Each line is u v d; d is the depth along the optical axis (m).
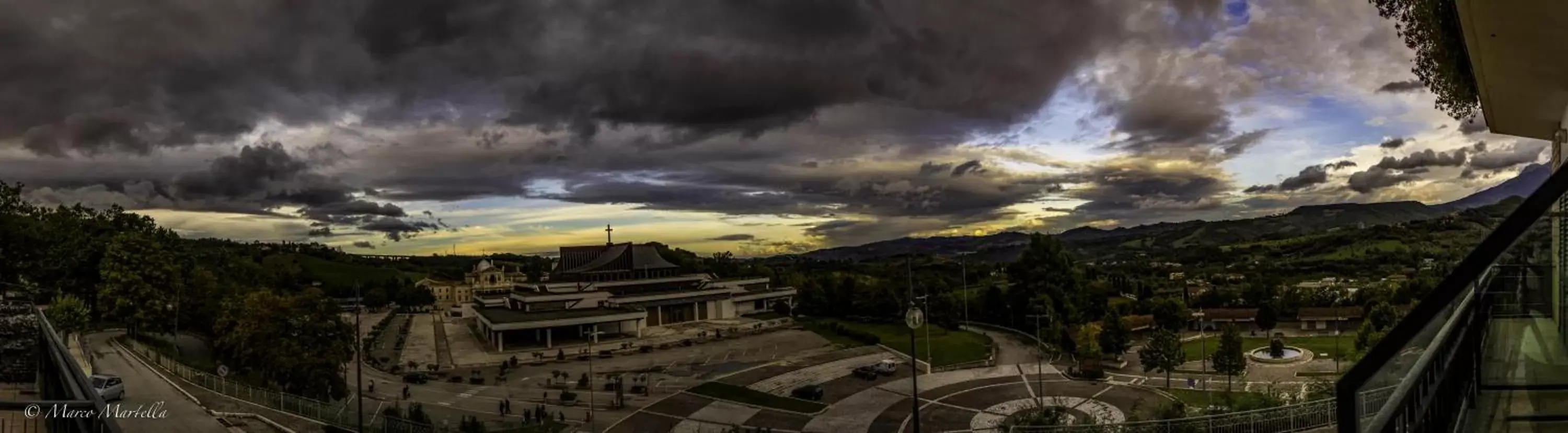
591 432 51.72
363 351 85.94
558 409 58.53
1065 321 90.81
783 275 157.50
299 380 49.66
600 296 111.00
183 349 66.44
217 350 58.28
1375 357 3.32
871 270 159.62
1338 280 113.12
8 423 9.95
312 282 157.50
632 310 103.25
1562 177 3.08
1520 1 7.87
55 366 10.45
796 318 120.31
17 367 17.67
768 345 93.25
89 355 47.56
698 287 128.38
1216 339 87.44
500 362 81.12
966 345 85.69
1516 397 5.98
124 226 86.12
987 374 70.44
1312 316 89.38
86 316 59.06
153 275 64.62
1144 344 84.50
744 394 63.31
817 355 83.94
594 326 97.75
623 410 58.41
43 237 67.00
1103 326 77.25
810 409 58.22
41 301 64.50
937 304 102.00
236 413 36.38
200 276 75.06
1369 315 63.94
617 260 129.75
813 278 136.50
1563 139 12.34
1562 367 6.73
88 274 70.31
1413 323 3.22
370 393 64.19
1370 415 4.62
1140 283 117.44
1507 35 8.94
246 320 51.03
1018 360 77.12
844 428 52.38
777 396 62.78
